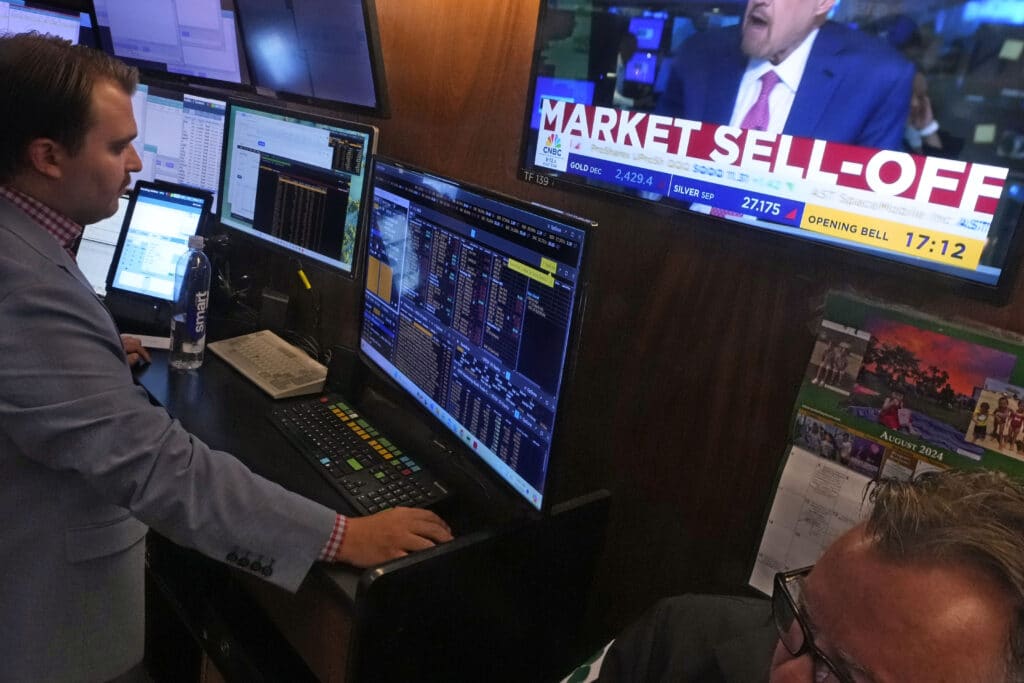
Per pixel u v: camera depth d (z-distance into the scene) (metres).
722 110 1.10
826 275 1.07
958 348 0.95
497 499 1.35
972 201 0.90
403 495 1.35
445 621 1.16
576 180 1.32
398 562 1.08
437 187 1.38
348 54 1.68
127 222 2.15
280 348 1.89
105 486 1.15
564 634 1.38
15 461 1.20
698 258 1.21
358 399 1.75
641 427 1.34
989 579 0.54
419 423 1.62
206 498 1.16
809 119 1.02
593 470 1.43
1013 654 0.52
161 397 1.65
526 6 1.43
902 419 1.01
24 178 1.19
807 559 1.12
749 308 1.16
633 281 1.31
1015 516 0.58
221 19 2.03
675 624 1.04
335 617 1.25
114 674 1.40
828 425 1.08
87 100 1.18
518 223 1.16
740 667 0.95
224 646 1.51
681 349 1.26
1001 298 0.89
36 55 1.16
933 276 0.94
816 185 1.03
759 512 1.18
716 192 1.13
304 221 1.88
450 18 1.59
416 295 1.48
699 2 1.10
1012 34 0.84
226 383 1.76
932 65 0.90
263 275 2.27
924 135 0.92
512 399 1.21
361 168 1.70
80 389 1.12
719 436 1.22
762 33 1.04
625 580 1.40
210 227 2.22
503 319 1.22
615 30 1.21
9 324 1.08
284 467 1.42
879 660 0.56
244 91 2.09
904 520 0.59
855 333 1.04
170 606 1.80
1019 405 0.91
